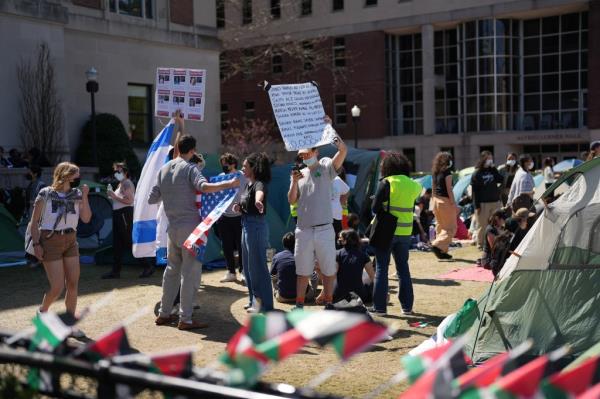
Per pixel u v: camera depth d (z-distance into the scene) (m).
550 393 1.82
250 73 41.06
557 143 37.59
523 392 1.74
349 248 7.66
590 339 4.86
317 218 6.79
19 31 20.28
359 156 13.52
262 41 42.56
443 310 7.44
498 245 8.27
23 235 13.45
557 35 38.22
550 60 38.56
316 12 41.84
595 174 5.30
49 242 6.23
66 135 21.67
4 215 12.88
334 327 1.91
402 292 7.21
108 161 22.66
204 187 6.45
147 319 7.16
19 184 17.12
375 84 40.81
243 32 42.84
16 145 20.31
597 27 35.34
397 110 42.22
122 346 2.50
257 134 40.03
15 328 6.81
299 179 6.88
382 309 7.12
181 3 26.56
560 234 5.25
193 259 6.63
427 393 1.77
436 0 38.84
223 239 9.45
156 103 7.59
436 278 9.68
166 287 6.81
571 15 37.75
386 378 5.09
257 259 6.92
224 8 43.84
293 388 2.21
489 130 38.81
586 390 1.80
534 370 1.76
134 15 24.97
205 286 9.12
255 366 2.01
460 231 14.61
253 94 43.69
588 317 4.95
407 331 6.53
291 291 7.96
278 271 8.10
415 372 2.01
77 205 6.41
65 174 6.30
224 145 39.78
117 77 24.31
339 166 6.84
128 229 9.77
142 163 25.17
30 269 10.96
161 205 7.57
